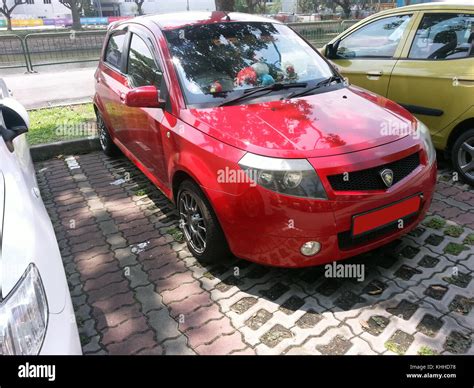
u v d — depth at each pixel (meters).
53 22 48.59
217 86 3.30
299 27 12.70
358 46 5.16
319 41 13.15
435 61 4.34
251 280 3.04
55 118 6.98
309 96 3.34
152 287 3.02
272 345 2.46
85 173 5.13
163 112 3.36
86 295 2.96
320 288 2.91
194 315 2.73
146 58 3.78
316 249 2.56
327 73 3.78
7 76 11.08
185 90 3.25
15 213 1.83
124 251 3.47
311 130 2.78
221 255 3.09
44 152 5.62
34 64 11.63
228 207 2.67
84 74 11.21
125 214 4.07
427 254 3.21
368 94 3.56
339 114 3.03
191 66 3.39
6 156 2.35
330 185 2.51
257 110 3.05
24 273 1.60
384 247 3.31
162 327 2.64
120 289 3.01
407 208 2.79
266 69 3.54
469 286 2.86
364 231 2.63
